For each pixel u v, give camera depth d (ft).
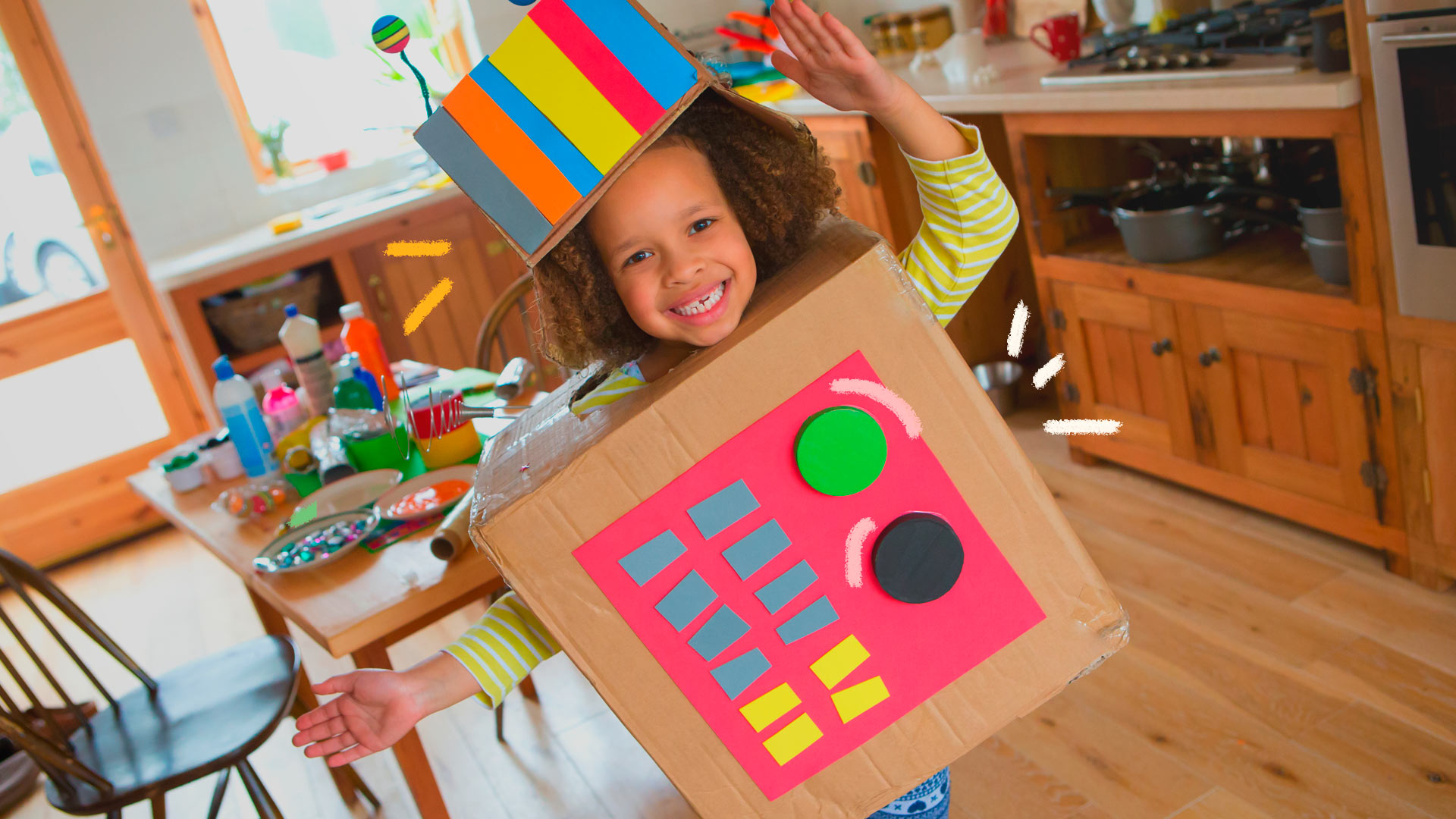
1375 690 5.81
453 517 4.91
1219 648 6.41
